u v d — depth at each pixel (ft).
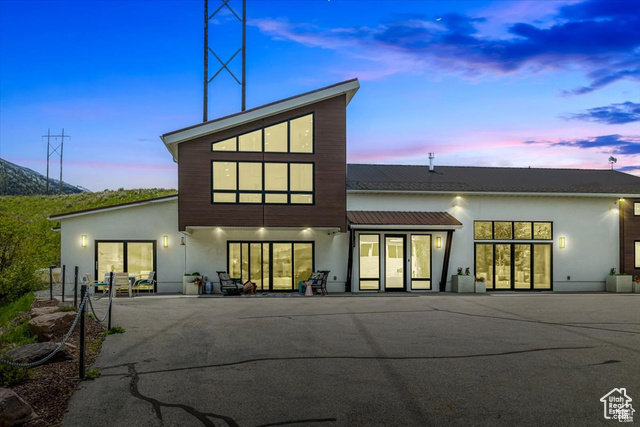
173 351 28.71
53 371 24.21
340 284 70.08
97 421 18.28
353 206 71.92
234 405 19.88
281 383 22.66
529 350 29.17
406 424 17.98
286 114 64.80
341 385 22.36
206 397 20.79
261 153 64.28
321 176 65.10
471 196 74.43
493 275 74.49
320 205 64.90
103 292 63.77
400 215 70.79
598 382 22.84
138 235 67.72
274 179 64.39
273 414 18.93
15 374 22.16
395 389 21.81
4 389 18.19
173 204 68.44
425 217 70.54
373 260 71.05
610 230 77.66
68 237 66.74
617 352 28.63
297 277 69.36
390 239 71.61
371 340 32.09
